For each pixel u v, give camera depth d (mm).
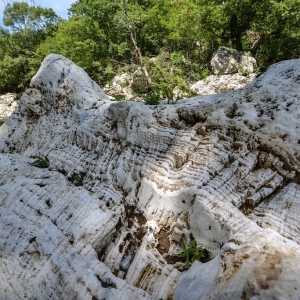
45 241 2979
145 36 18688
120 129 4309
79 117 5172
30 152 5402
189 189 2961
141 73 16453
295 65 3805
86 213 3217
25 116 6215
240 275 1877
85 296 2516
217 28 17266
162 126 3898
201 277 2350
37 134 5684
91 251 2900
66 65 6047
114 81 18188
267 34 16062
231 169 3004
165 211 3207
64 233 3029
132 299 2438
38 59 25578
